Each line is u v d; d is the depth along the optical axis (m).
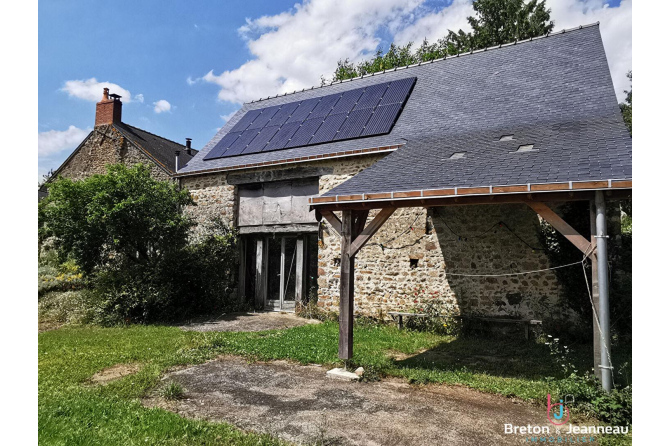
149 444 3.01
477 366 5.38
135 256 10.11
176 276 9.30
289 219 9.80
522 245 7.14
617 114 6.36
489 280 7.36
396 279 8.25
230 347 6.24
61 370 5.02
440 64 10.37
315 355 5.75
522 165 4.87
